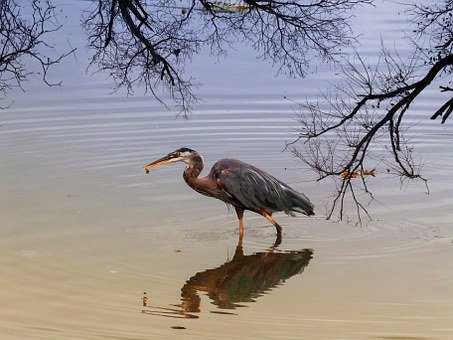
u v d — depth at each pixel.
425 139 23.39
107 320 11.62
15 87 28.25
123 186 18.61
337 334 11.16
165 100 27.33
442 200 18.00
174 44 18.09
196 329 11.33
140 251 14.66
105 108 26.14
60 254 14.41
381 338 11.03
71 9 41.88
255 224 16.44
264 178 15.72
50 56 33.03
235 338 10.98
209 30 32.50
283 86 29.17
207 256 14.54
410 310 12.17
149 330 11.25
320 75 30.97
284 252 14.82
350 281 13.42
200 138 23.08
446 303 12.46
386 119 14.18
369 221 16.58
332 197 18.27
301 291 12.99
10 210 16.75
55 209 16.89
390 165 20.86
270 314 12.00
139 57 19.42
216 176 15.73
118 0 16.62
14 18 19.02
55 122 24.27
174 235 15.61
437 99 27.58
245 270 13.88
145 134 23.23
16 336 10.91
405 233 15.87
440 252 14.77
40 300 12.34
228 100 27.41
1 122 24.06
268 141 22.86
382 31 39.66
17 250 14.52
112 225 16.03
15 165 20.00
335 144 22.88
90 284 13.07
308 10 18.12
